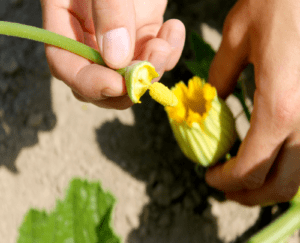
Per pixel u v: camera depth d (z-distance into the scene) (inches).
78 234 15.2
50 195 19.3
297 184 15.2
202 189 18.9
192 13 22.1
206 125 15.4
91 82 12.7
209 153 16.0
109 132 20.1
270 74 13.9
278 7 13.8
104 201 15.4
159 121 20.0
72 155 19.9
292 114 13.8
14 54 21.2
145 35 15.2
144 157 19.6
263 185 15.7
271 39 13.9
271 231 16.1
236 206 19.0
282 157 14.8
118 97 13.8
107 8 12.2
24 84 21.0
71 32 14.4
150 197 19.1
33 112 20.5
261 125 14.3
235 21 14.8
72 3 14.3
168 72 20.4
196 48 17.8
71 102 20.7
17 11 22.1
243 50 15.1
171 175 19.1
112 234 15.0
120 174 19.4
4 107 20.8
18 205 19.4
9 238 18.9
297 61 13.6
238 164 15.2
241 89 17.1
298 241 18.8
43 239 15.1
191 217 18.8
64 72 13.4
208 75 17.2
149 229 18.8
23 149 20.2
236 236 18.7
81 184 15.6
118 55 12.4
